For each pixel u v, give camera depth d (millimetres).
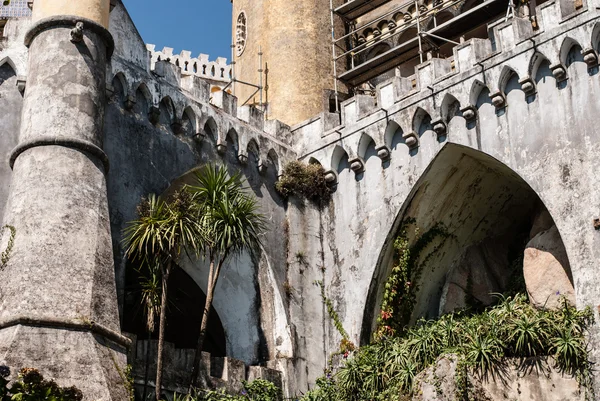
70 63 21844
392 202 26422
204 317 22047
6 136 22453
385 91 27312
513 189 27469
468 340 22734
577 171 23125
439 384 22047
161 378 20734
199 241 21625
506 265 28078
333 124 28359
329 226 27641
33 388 16781
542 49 24172
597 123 23109
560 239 24094
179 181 25016
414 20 32656
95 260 20016
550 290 23766
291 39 32750
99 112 22000
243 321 26328
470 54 25656
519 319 22469
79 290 19422
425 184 26281
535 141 24047
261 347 25891
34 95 21594
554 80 24109
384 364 23797
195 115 25688
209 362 22984
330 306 26828
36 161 20719
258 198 26875
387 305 26484
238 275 26391
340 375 24234
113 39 23531
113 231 22406
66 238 19875
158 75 25109
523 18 25344
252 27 34156
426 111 26031
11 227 20031
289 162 27844
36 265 19328
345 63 33469
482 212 27734
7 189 22000
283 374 25188
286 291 26375
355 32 32938
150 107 24562
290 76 32219
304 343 25984
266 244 26500
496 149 24688
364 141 27328
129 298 24047
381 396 23000
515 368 21766
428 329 24078
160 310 21547
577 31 23719
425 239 27047
